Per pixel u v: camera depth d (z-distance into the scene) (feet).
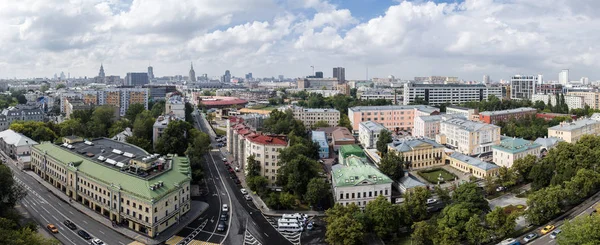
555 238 538.06
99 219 624.18
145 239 565.94
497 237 550.36
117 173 647.97
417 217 615.98
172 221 613.11
